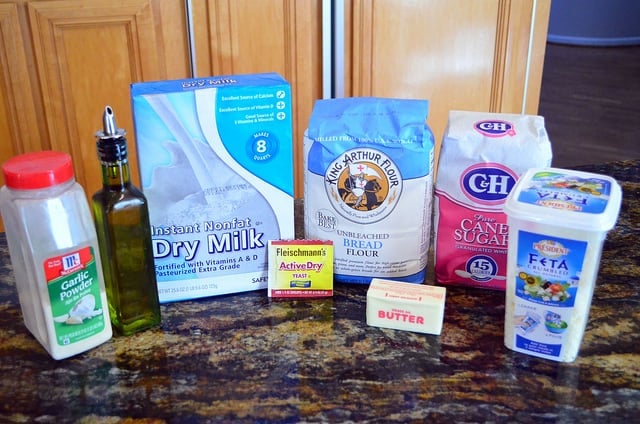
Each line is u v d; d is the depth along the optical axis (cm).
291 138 85
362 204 86
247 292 90
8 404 69
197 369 74
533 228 71
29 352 77
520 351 77
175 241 85
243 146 83
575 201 72
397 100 90
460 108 224
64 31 181
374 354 76
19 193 69
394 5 203
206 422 66
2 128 189
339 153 84
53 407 69
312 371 73
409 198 85
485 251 88
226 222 86
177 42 189
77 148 195
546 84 476
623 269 94
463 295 89
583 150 367
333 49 203
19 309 86
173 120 80
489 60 221
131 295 79
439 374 73
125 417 67
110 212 75
